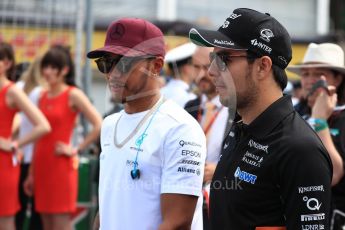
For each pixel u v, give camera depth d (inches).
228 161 162.6
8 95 350.6
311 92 234.8
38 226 404.2
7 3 450.9
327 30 780.6
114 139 181.3
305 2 776.3
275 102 159.0
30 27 450.0
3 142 350.6
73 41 450.3
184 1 699.4
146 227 172.4
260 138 156.3
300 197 147.9
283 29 164.7
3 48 350.0
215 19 717.9
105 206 179.8
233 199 157.8
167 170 171.9
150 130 175.0
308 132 152.9
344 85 260.7
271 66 161.0
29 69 391.9
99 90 468.4
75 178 383.2
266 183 153.2
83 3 441.4
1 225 354.6
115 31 180.9
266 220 153.3
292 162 149.3
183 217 170.6
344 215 234.7
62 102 374.6
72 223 414.6
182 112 177.5
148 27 181.0
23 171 399.9
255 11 165.5
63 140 375.2
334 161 223.9
